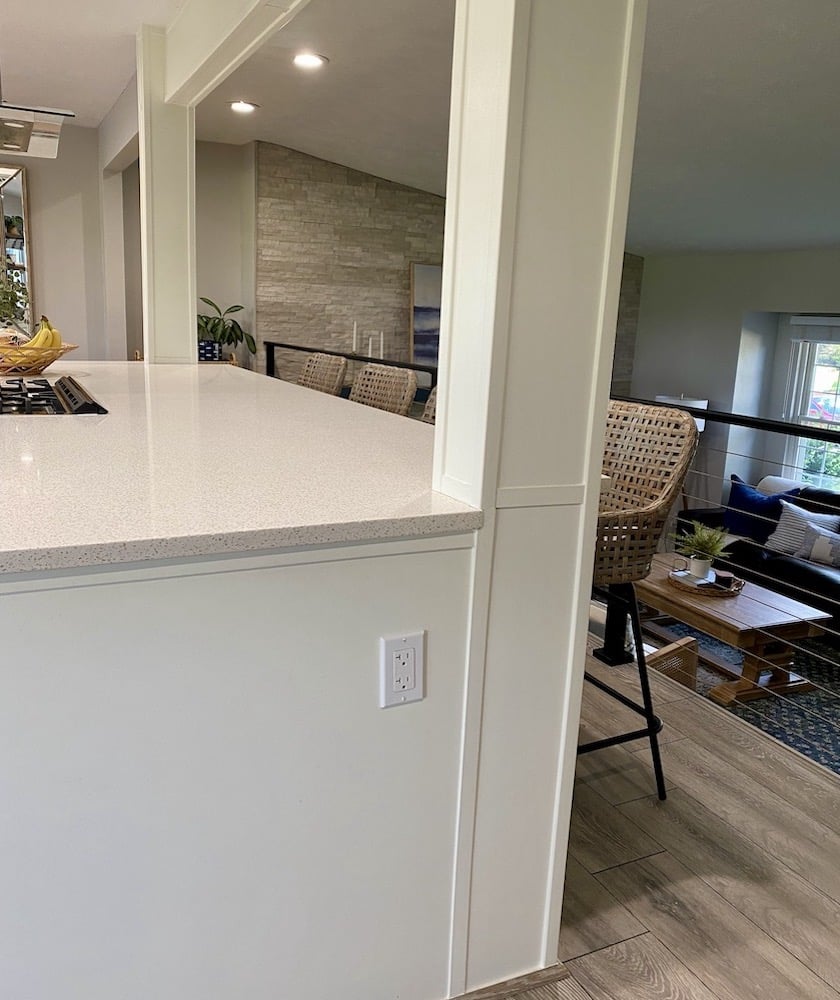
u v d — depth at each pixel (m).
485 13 1.14
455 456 1.29
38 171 5.98
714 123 4.55
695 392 8.38
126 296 6.40
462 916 1.43
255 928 1.25
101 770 1.08
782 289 7.37
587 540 1.36
